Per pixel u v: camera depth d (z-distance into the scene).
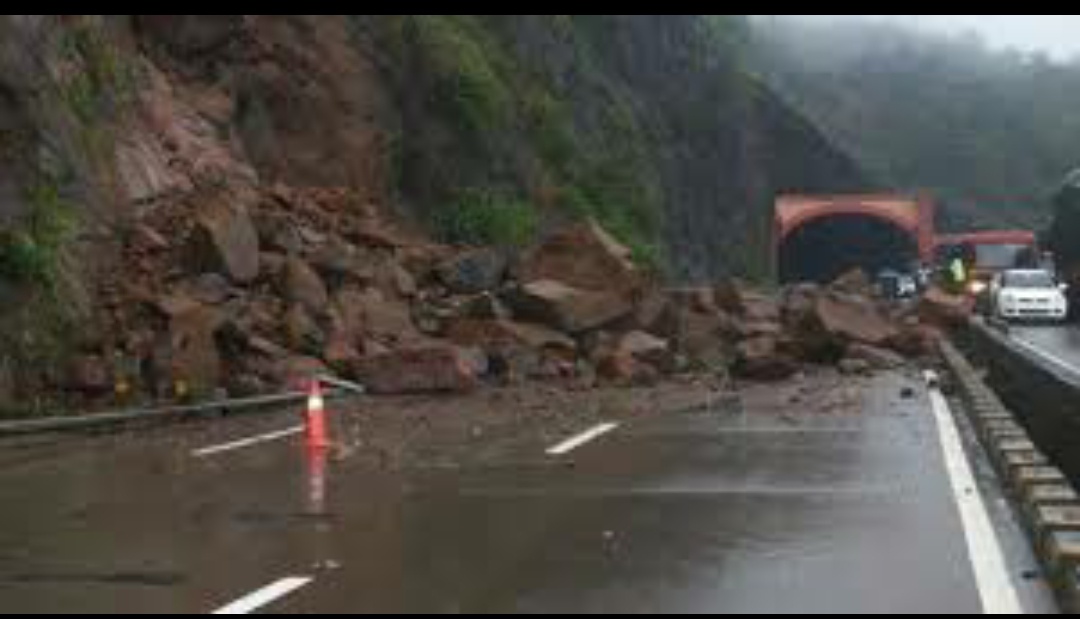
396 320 39.34
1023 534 15.08
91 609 12.65
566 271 43.88
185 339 33.75
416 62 57.25
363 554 14.70
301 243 42.06
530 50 70.81
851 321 43.31
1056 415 19.34
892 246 122.25
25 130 34.97
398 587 13.12
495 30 68.94
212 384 33.22
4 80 34.69
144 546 15.50
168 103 45.28
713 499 17.47
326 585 13.32
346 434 26.11
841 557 13.98
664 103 97.31
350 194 48.91
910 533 15.14
